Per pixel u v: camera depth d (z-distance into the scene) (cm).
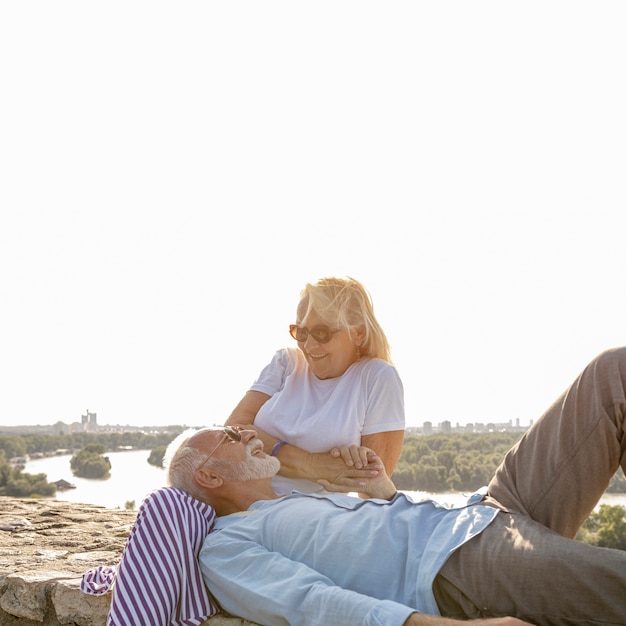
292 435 344
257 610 262
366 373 353
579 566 234
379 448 347
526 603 240
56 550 409
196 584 282
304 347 355
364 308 357
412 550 259
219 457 308
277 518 283
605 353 263
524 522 254
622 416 256
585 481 262
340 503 283
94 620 308
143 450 13938
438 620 227
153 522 281
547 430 272
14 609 337
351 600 240
